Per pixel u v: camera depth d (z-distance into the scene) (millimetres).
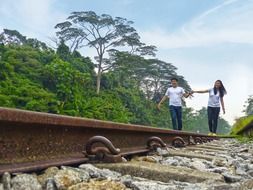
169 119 76938
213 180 2604
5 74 34188
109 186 2023
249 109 89625
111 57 76688
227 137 19344
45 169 2281
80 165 2613
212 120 12789
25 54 45344
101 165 2762
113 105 43406
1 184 1790
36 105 30047
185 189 2215
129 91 64000
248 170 3609
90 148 2873
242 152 6973
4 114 1942
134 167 2711
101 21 77250
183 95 10883
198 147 7617
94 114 34594
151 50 86000
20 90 31547
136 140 4762
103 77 60031
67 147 2838
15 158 2156
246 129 19594
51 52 52969
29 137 2318
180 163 3918
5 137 2076
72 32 78875
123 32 78812
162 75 90562
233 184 2414
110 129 3793
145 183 2221
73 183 2090
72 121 2828
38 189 1949
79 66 55344
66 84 34031
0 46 47031
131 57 78125
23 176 1931
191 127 97000
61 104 31203
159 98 90625
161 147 4816
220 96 12453
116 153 2893
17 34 76750
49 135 2572
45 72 37500
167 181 2645
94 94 48875
